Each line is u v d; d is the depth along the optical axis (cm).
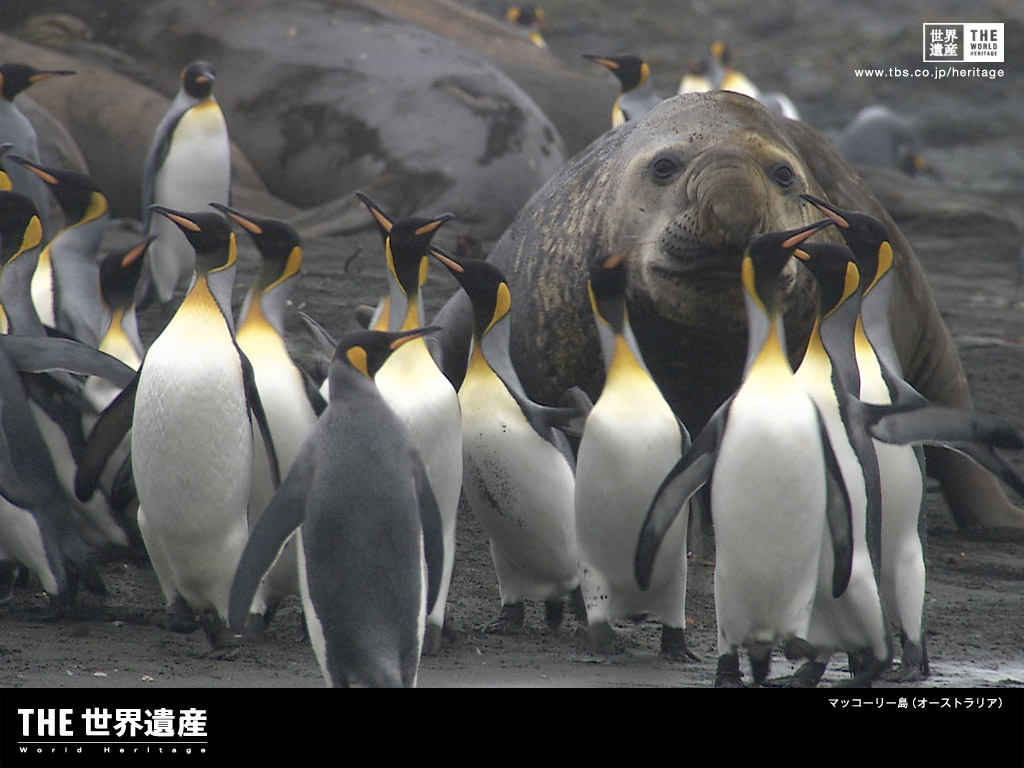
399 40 4897
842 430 1669
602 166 2477
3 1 4997
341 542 1393
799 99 10019
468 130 4584
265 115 4819
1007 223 5522
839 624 1694
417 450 1447
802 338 2292
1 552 1956
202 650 1783
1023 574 2505
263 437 1731
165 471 1688
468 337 2603
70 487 2005
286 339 3059
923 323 2905
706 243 2103
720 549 1652
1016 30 11162
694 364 2272
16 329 2038
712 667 1841
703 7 11712
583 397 1994
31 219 2070
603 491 1795
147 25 4997
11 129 3203
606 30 10881
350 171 4675
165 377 1683
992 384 3431
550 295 2439
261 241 1853
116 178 4544
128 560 2247
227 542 1723
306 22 4962
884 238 1869
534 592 2016
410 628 1404
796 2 11938
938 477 2900
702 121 2298
